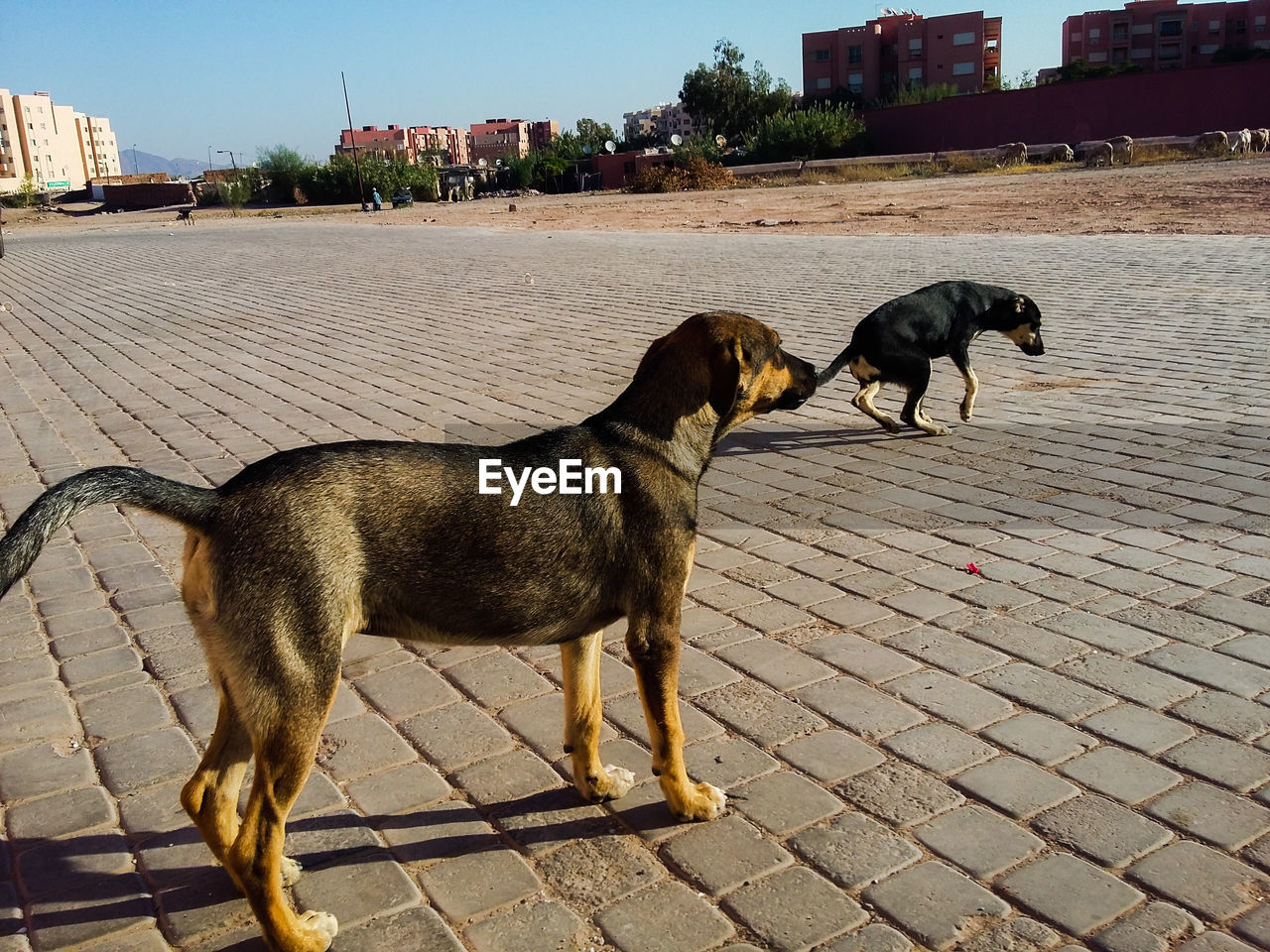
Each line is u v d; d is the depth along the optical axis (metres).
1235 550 5.79
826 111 65.56
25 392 11.01
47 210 73.44
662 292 16.61
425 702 4.56
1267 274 15.31
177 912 3.27
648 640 3.48
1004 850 3.41
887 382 8.32
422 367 11.73
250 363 12.33
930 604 5.33
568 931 3.12
